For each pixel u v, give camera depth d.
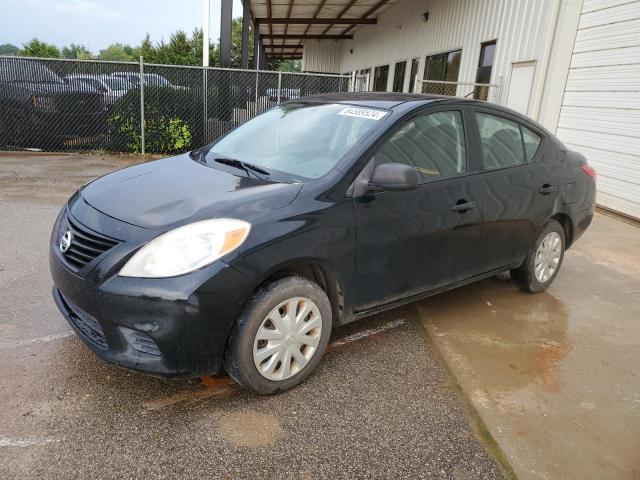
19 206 6.36
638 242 6.47
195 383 2.95
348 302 3.11
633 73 7.45
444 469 2.42
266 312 2.68
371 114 3.44
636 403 3.04
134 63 10.43
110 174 3.52
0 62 10.12
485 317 4.06
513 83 10.27
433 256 3.47
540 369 3.34
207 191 2.93
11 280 4.11
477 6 11.98
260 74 10.70
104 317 2.51
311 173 3.13
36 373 2.92
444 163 3.55
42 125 10.56
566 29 8.70
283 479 2.29
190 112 10.82
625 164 7.66
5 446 2.36
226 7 12.59
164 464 2.33
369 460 2.44
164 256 2.47
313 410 2.78
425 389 3.04
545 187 4.21
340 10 20.08
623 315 4.25
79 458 2.33
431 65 15.33
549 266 4.55
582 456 2.56
